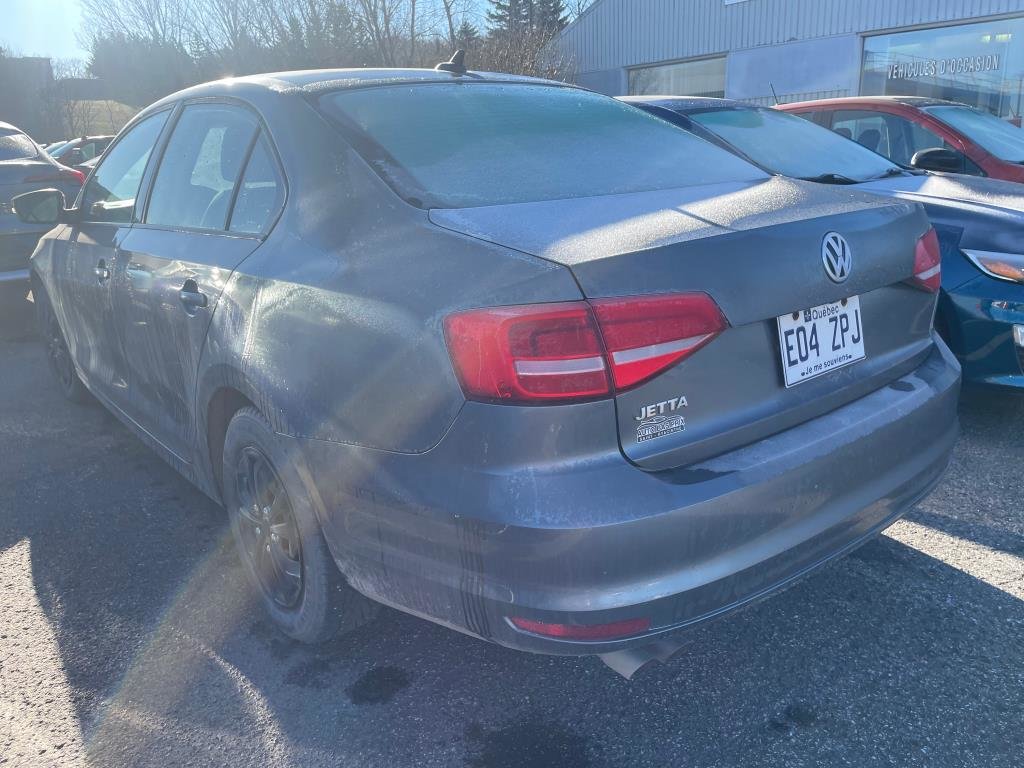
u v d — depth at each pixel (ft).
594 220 6.73
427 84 9.27
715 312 6.16
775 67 61.31
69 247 12.82
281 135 8.39
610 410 5.82
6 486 12.46
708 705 7.64
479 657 8.43
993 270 12.05
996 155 17.21
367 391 6.51
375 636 8.79
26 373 18.34
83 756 7.20
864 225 7.37
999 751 6.97
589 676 8.10
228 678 8.17
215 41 80.53
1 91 111.34
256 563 8.85
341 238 7.32
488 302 5.89
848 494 6.96
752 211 7.04
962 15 50.37
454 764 7.06
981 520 10.59
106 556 10.42
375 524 6.65
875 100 19.53
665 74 70.13
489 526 5.83
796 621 8.76
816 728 7.30
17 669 8.32
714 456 6.31
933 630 8.52
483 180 7.62
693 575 6.00
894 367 7.93
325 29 74.08
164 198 10.44
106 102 113.19
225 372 8.13
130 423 11.92
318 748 7.27
